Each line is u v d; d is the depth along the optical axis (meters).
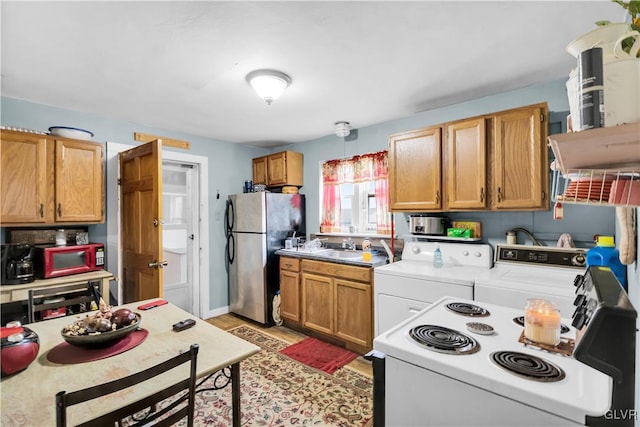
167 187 3.69
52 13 1.41
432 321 1.26
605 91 0.62
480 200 2.30
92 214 2.63
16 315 2.23
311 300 3.13
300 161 3.98
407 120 3.04
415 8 1.42
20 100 2.46
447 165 2.50
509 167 2.19
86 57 1.82
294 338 3.13
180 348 1.28
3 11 1.39
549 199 2.06
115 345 1.29
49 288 2.24
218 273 3.86
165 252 3.73
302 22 1.52
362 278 2.70
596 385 0.79
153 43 1.68
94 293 1.86
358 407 1.98
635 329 0.70
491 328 1.15
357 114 2.95
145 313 1.71
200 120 3.07
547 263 2.15
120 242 2.97
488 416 0.84
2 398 0.93
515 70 2.06
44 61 1.86
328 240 3.71
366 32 1.61
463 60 1.92
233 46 1.73
